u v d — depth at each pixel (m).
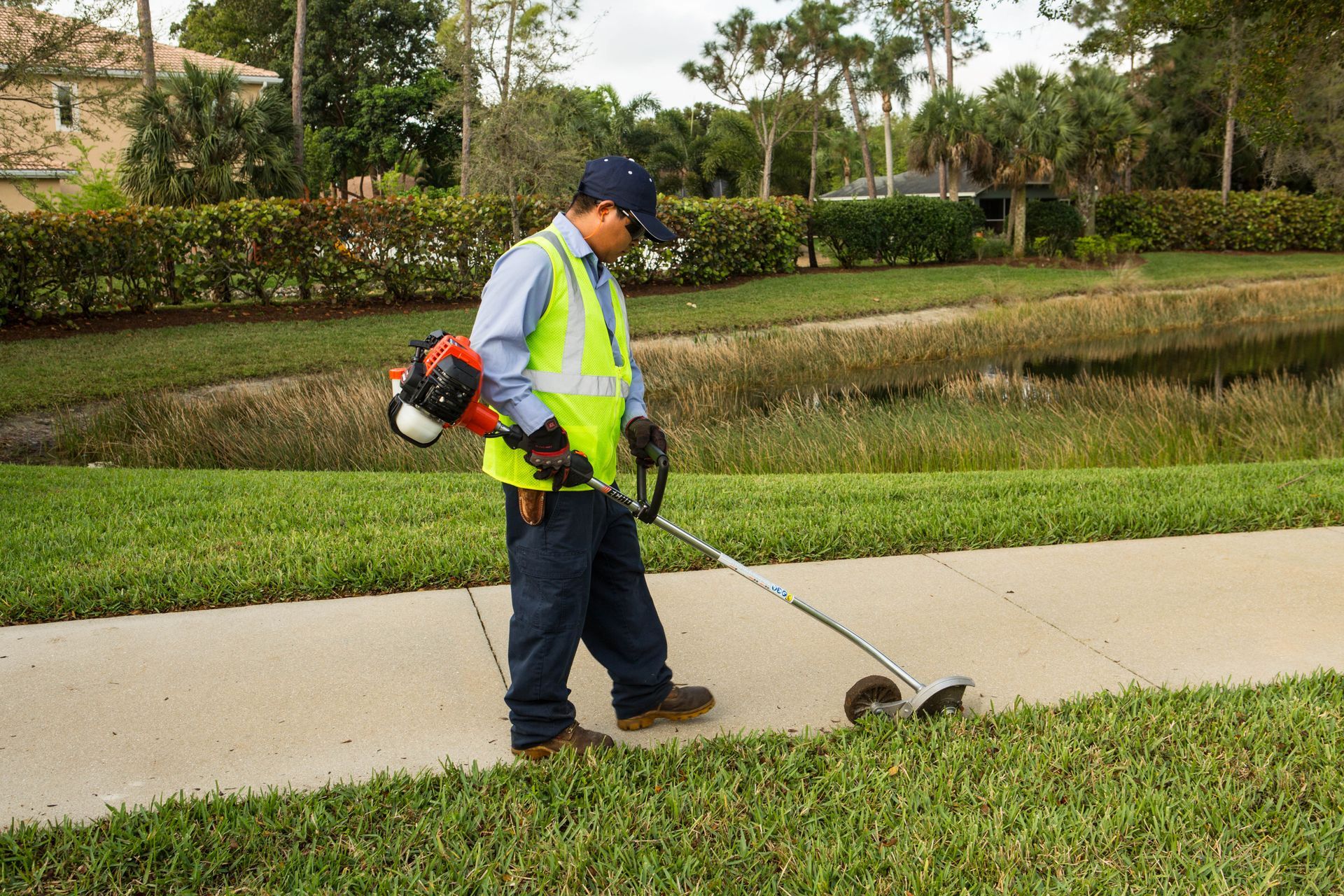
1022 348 17.77
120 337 14.83
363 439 9.09
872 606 4.15
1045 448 9.04
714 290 21.95
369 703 3.23
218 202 20.53
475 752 2.95
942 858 2.41
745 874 2.37
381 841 2.46
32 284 15.41
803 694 3.37
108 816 2.58
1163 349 17.36
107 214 16.02
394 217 18.28
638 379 3.09
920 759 2.84
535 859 2.41
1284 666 3.58
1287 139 10.45
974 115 28.02
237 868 2.37
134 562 4.46
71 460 9.06
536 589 2.76
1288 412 9.97
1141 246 31.95
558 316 2.68
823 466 8.89
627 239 2.79
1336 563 4.70
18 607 3.92
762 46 34.06
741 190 40.94
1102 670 3.56
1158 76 38.78
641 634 3.04
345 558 4.46
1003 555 4.86
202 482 6.46
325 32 40.22
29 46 17.14
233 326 16.16
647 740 3.06
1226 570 4.61
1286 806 2.64
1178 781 2.74
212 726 3.06
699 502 5.82
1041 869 2.38
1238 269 28.11
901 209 26.81
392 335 15.49
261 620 3.92
